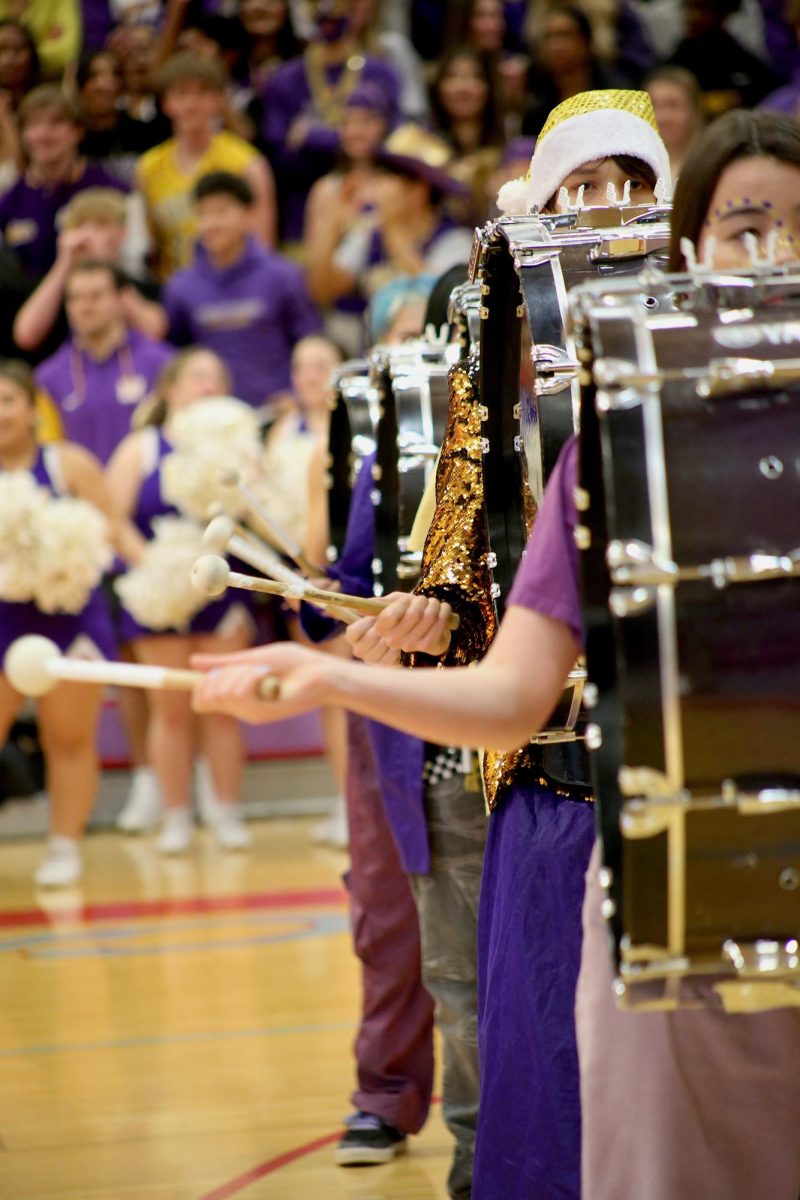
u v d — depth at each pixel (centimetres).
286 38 2561
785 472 458
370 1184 917
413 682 474
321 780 2184
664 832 454
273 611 1962
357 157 2258
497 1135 596
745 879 459
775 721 454
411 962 959
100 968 1412
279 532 971
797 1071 517
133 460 1919
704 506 454
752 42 2605
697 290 488
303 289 2153
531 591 508
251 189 2136
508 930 607
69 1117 1035
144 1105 1055
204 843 1994
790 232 523
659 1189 508
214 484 1827
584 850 599
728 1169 515
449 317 777
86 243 2172
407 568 833
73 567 1728
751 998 468
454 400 696
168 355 2075
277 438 1953
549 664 503
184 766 1928
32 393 1816
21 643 476
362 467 980
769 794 453
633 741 452
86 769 1778
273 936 1516
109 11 2667
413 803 848
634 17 2431
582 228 640
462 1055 845
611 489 454
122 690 2028
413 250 1917
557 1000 589
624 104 741
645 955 464
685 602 451
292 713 451
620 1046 514
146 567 1873
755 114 530
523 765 620
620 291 485
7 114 2497
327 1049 1170
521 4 2541
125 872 1830
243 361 2128
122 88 2555
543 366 592
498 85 2339
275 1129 1010
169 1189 909
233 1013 1263
